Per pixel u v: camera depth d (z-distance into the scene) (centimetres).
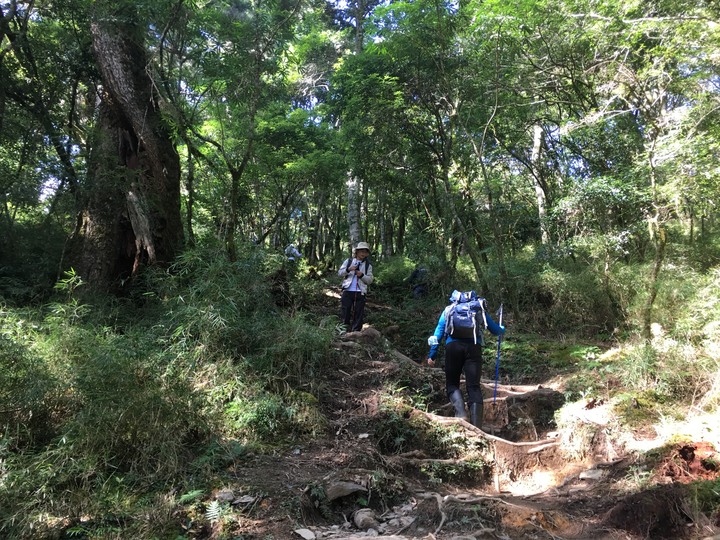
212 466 364
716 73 680
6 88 709
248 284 627
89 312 566
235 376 475
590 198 821
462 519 329
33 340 448
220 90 770
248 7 718
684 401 492
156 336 519
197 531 298
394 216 1905
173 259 726
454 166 1098
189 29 695
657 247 659
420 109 1071
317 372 560
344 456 415
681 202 634
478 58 931
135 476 342
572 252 938
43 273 672
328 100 1314
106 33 693
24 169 723
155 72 723
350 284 777
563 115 1220
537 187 1273
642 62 733
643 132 864
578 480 421
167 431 371
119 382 380
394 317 970
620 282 812
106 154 699
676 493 338
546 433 536
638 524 329
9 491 294
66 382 397
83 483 322
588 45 874
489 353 757
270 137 1419
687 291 689
